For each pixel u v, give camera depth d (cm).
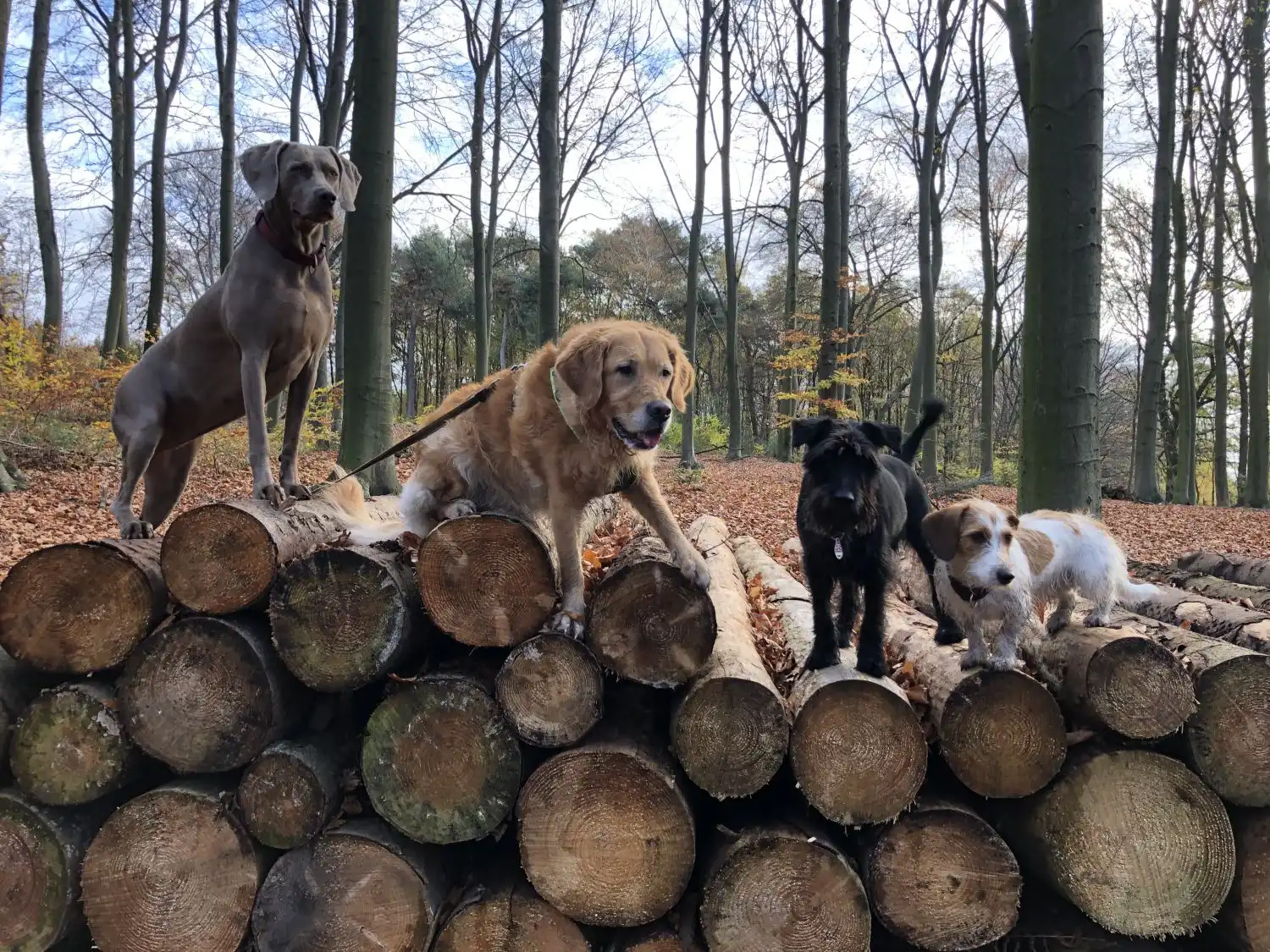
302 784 292
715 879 284
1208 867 295
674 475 1709
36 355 1395
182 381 434
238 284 407
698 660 304
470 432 400
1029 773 304
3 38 1009
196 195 2889
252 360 406
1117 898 298
